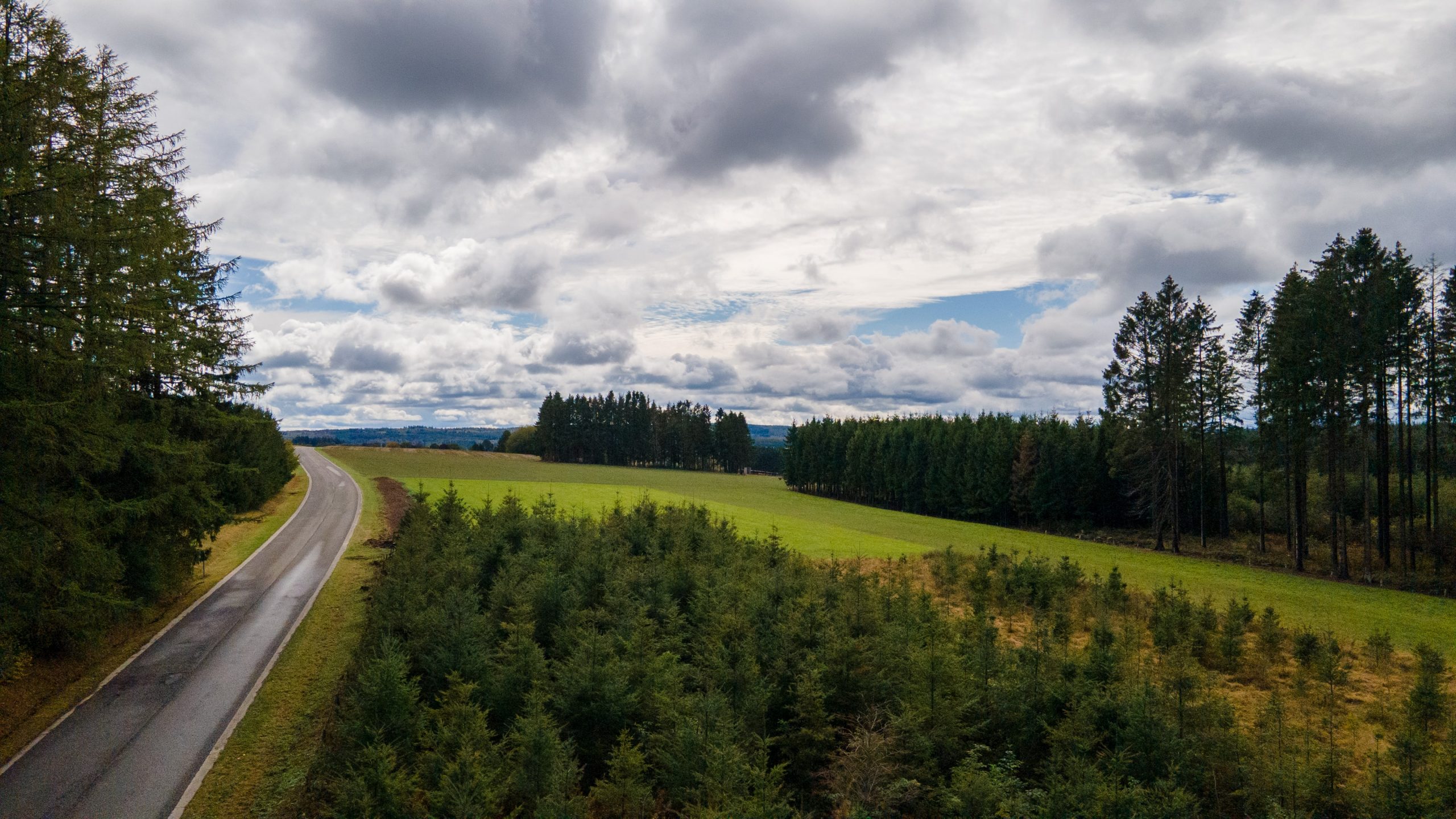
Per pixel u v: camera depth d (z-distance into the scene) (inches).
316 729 611.5
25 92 508.1
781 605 765.3
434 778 429.7
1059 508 2824.8
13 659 637.9
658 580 874.1
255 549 1392.7
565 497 2495.1
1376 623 1162.6
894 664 605.9
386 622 659.4
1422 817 445.4
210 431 916.0
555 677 601.6
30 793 508.4
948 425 3745.1
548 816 392.5
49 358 525.7
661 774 488.1
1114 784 430.6
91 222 557.9
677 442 7062.0
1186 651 797.2
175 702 667.4
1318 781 490.3
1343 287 1718.8
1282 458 2091.5
